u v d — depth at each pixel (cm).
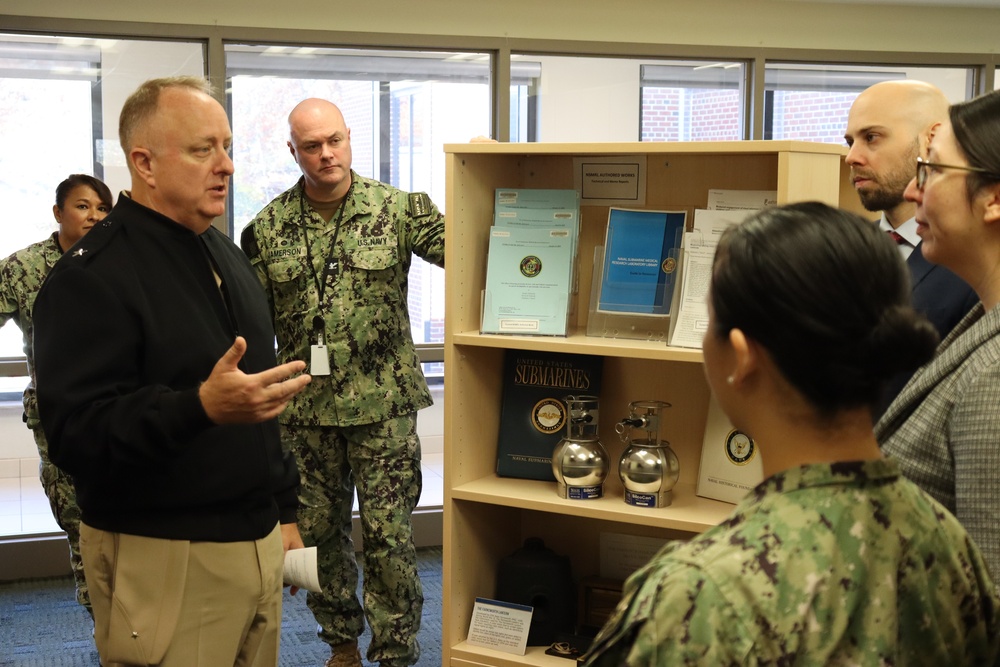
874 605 77
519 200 244
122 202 180
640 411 233
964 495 107
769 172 237
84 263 168
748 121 484
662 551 85
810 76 492
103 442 160
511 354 259
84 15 399
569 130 468
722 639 74
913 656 83
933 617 83
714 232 218
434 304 487
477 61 454
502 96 452
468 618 254
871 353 77
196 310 179
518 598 249
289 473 209
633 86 473
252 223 306
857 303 77
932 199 119
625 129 474
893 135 207
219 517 178
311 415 294
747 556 76
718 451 235
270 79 429
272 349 205
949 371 116
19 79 405
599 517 227
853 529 78
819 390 79
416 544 446
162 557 174
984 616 90
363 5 429
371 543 296
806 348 78
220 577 178
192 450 173
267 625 188
